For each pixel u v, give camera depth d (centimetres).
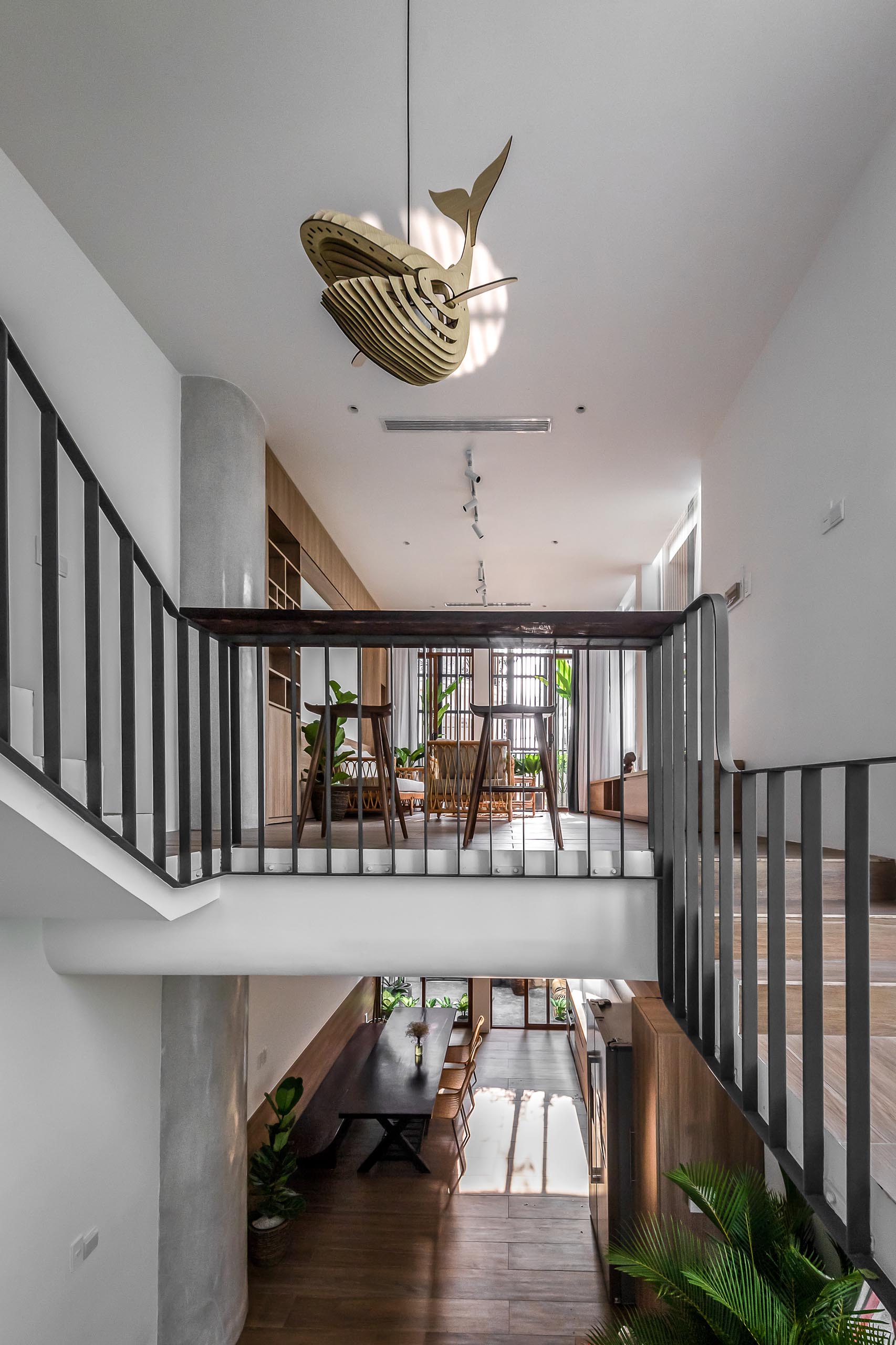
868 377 323
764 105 289
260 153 308
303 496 698
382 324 205
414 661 1291
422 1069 749
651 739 306
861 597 329
